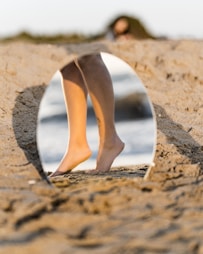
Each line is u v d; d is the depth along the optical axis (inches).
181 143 180.1
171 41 271.0
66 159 154.6
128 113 156.7
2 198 130.3
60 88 155.3
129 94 156.9
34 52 237.9
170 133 187.2
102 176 156.3
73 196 133.3
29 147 169.3
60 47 250.8
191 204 129.6
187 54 249.6
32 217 119.6
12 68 217.5
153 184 144.9
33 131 180.4
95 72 157.8
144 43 260.5
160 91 217.5
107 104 157.9
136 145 156.3
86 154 156.7
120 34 331.3
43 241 106.9
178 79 229.0
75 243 106.3
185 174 155.9
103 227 115.0
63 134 154.0
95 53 158.9
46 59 231.1
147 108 154.6
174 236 110.0
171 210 125.6
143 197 134.0
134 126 156.2
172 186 144.2
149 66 232.8
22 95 201.8
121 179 150.9
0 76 210.5
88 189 140.3
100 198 132.0
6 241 106.7
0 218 118.9
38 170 155.0
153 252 102.3
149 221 118.5
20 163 158.6
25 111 192.9
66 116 155.5
